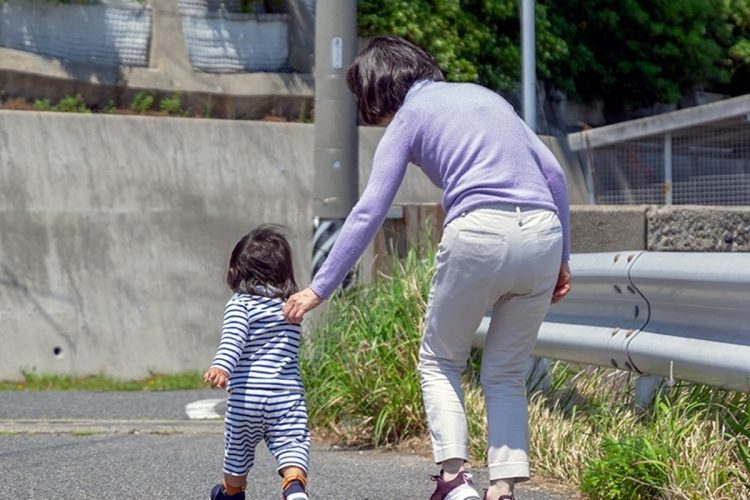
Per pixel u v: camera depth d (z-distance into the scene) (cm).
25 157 2177
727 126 2534
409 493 1086
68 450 1349
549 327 1273
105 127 2238
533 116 2105
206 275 2269
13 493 1095
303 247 2348
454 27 2830
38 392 2041
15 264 2150
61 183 2191
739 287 964
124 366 2200
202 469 1213
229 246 2294
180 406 1850
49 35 2428
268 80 2617
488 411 884
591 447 1091
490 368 888
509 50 2962
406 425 1344
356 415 1378
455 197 842
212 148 2308
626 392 1187
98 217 2209
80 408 1820
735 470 941
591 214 1549
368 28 2736
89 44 2475
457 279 841
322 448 1352
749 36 3647
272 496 1067
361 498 1066
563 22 3153
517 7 2941
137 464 1245
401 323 1383
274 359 923
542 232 838
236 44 2630
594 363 1191
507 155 847
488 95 879
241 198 2314
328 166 1798
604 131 2669
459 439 867
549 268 849
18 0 2392
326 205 1798
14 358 2133
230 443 933
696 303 1041
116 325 2202
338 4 1792
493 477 873
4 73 2358
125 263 2219
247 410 915
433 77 900
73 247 2189
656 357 1074
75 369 2167
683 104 3472
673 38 3362
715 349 995
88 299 2189
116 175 2228
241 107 2592
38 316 2153
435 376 886
